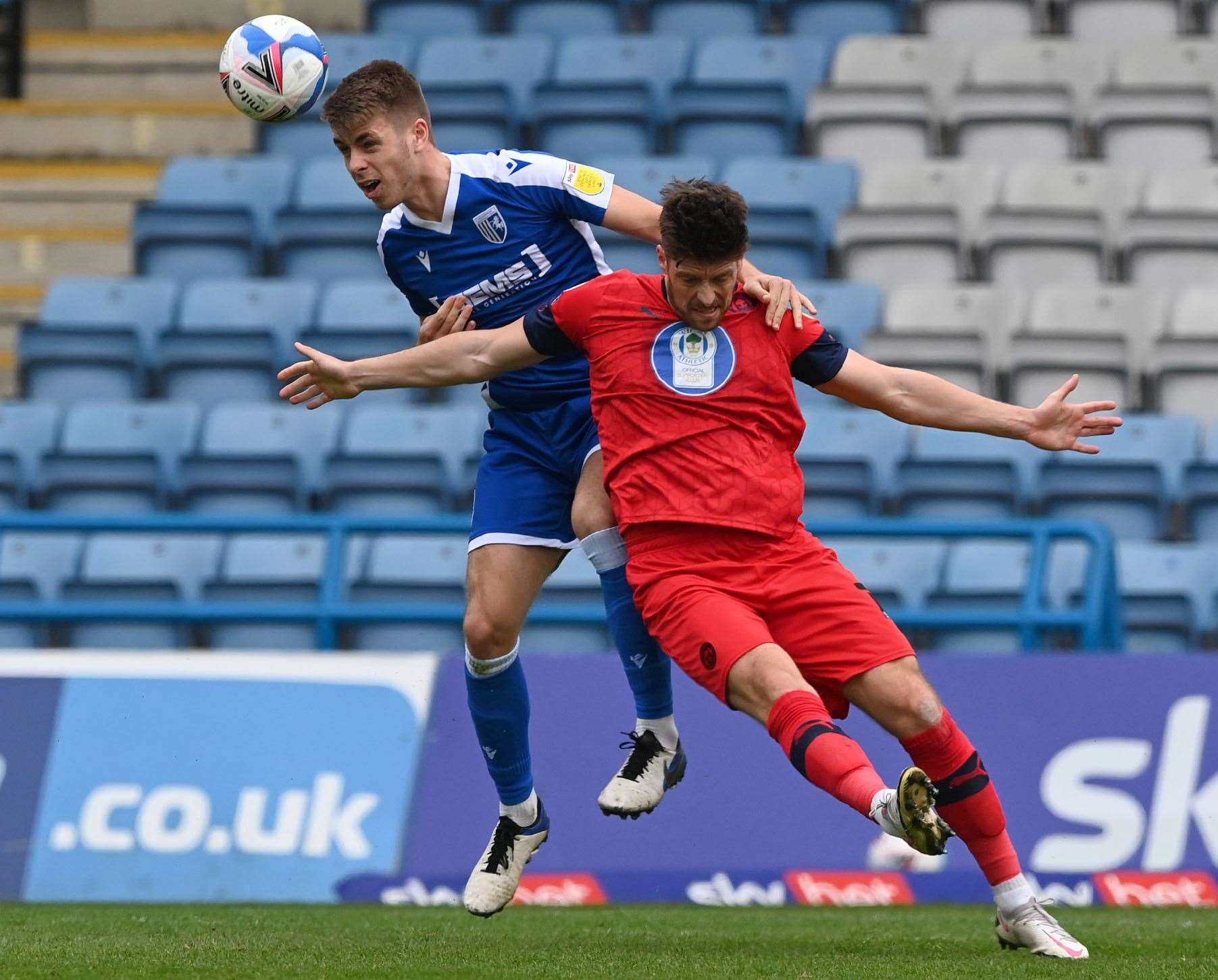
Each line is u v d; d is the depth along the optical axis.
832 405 35.66
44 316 38.88
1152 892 20.59
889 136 43.56
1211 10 47.75
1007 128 43.25
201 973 12.59
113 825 21.41
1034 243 39.44
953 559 30.25
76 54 48.59
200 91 48.28
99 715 21.98
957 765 13.48
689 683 22.06
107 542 31.81
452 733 21.73
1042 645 28.33
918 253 39.84
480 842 21.11
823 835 21.14
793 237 39.38
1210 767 21.00
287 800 21.47
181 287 39.16
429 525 24.41
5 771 21.72
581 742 21.81
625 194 15.98
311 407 14.64
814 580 13.55
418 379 14.45
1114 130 43.22
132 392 37.19
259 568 31.23
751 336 13.82
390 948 14.52
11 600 30.20
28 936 15.70
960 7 47.41
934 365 35.47
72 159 47.06
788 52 46.25
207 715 21.95
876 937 16.09
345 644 28.94
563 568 30.12
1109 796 21.05
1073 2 47.53
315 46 16.30
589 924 17.69
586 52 46.41
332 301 38.41
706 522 13.54
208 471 32.69
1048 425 13.98
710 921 18.14
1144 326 37.88
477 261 16.06
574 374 15.90
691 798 21.45
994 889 14.14
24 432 35.47
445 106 43.75
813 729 12.63
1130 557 30.44
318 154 45.69
